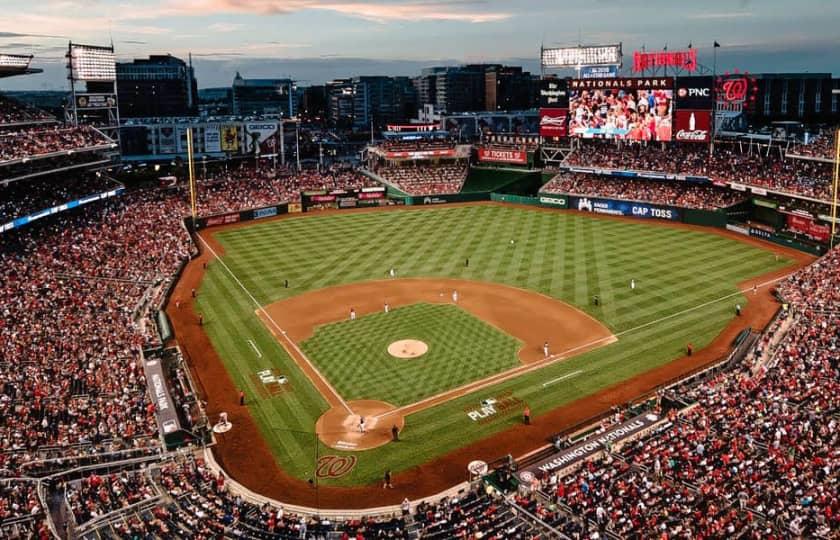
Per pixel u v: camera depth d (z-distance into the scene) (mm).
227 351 56625
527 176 128750
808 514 30047
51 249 79062
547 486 35000
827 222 86125
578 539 29734
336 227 103750
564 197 114250
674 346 55969
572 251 86125
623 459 37094
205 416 45875
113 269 76250
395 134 164375
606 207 109875
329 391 49281
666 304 65625
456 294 68688
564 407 46375
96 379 48219
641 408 45031
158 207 102812
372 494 37375
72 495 34844
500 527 31828
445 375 51375
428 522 33000
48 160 89938
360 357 54781
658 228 98250
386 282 74750
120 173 131750
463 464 40094
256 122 143125
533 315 63344
